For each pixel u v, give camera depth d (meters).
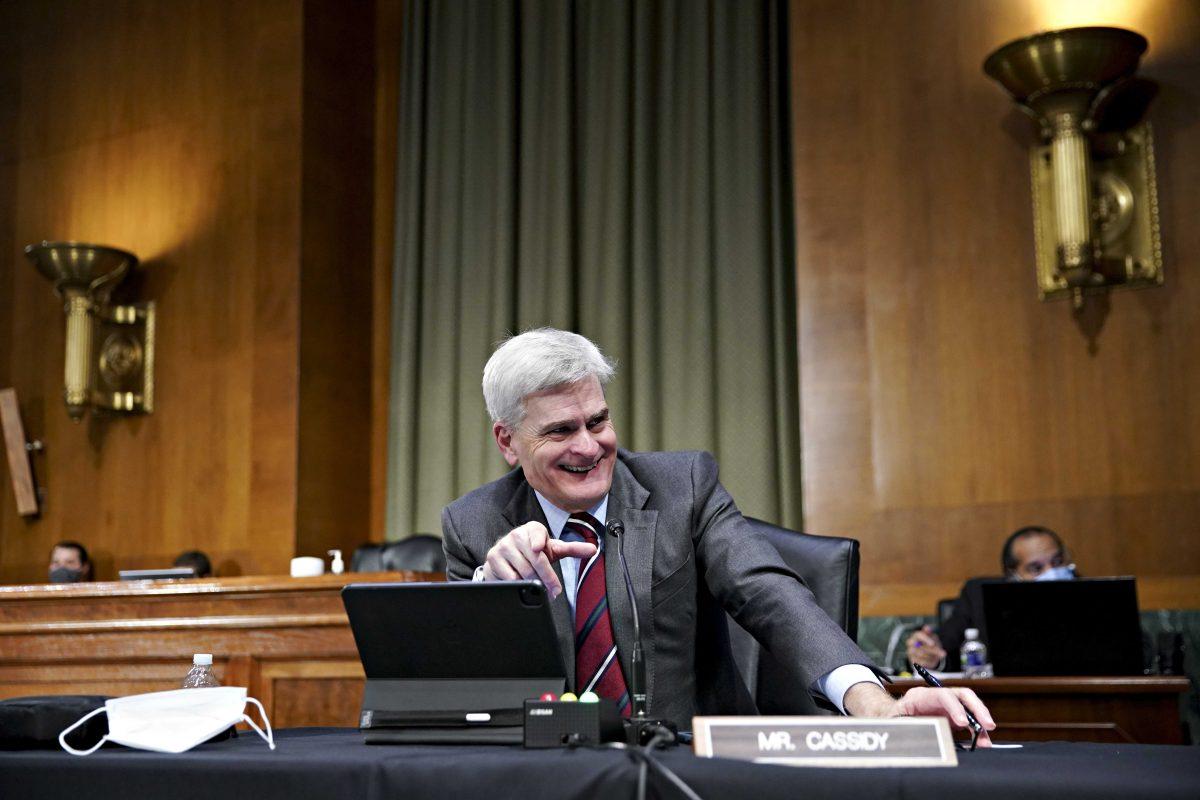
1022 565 4.46
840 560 2.13
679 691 1.96
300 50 6.71
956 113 5.31
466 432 6.29
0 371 7.36
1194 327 4.80
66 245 6.62
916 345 5.26
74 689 3.68
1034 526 4.76
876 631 5.14
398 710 1.55
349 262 6.80
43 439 7.16
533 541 1.66
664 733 1.41
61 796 1.42
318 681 3.44
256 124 6.79
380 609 1.55
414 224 6.54
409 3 6.74
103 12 7.45
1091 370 4.96
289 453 6.36
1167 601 4.72
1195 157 4.84
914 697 1.47
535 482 1.98
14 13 7.74
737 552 1.95
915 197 5.34
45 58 7.61
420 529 6.34
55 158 7.45
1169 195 4.88
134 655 3.63
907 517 5.20
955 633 4.62
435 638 1.55
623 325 6.02
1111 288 4.95
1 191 7.58
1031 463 5.03
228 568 6.44
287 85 6.72
